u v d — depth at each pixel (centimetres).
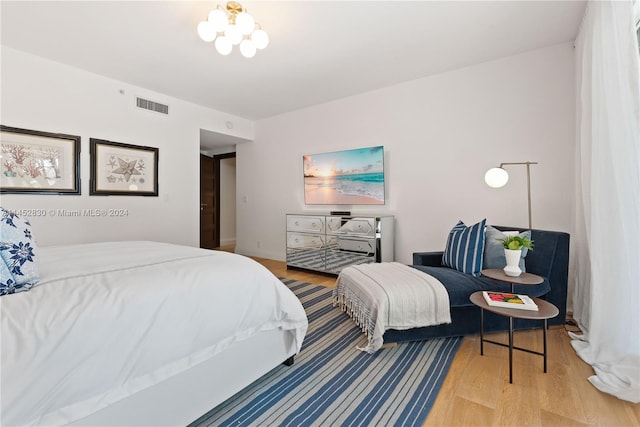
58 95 295
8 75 265
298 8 211
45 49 270
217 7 199
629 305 156
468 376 162
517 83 284
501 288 206
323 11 215
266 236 506
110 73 320
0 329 78
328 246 392
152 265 141
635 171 151
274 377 161
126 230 348
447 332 202
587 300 214
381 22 230
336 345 198
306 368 170
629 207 156
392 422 128
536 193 277
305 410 136
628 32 152
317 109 432
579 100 240
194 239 418
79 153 308
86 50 271
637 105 148
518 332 217
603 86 176
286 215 439
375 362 176
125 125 346
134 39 253
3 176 264
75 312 91
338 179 411
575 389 149
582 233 227
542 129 272
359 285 218
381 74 328
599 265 178
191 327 119
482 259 230
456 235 251
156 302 110
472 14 221
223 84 352
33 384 78
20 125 272
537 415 131
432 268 240
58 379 83
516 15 223
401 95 355
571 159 260
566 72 261
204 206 587
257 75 327
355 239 363
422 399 143
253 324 147
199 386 125
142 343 104
